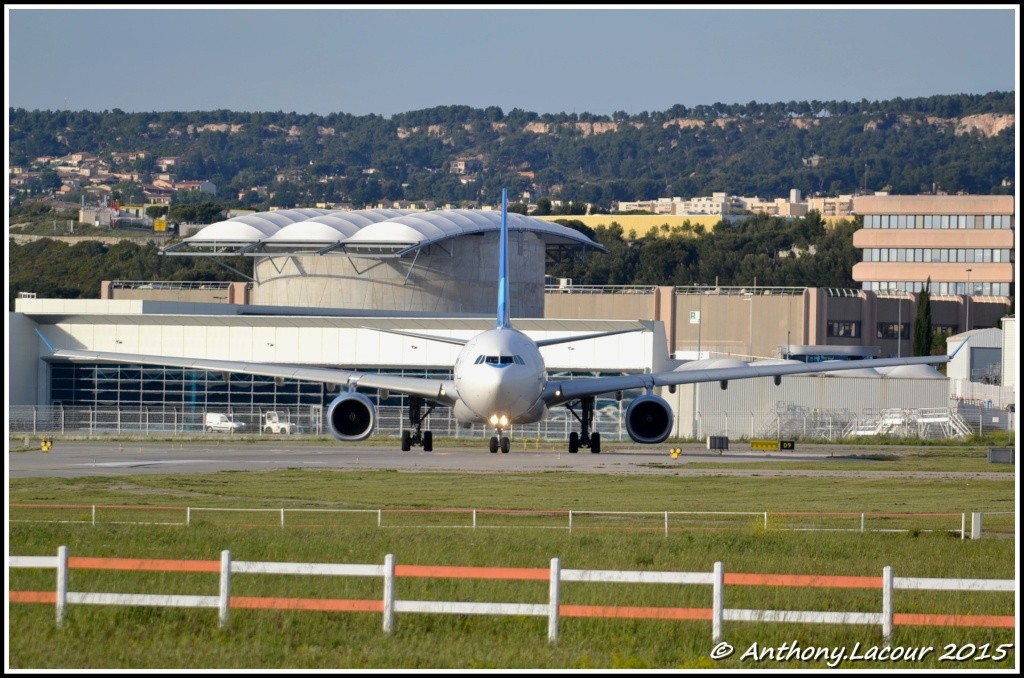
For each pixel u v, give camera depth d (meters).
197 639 77.06
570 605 85.25
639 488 170.62
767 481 183.12
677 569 99.75
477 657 73.00
